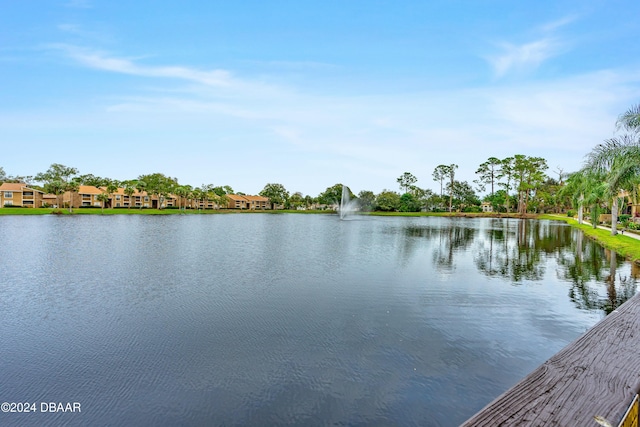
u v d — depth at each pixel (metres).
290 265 15.48
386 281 12.48
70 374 6.09
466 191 86.31
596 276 13.40
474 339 7.45
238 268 14.74
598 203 29.91
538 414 1.13
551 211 77.06
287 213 95.38
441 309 9.38
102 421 4.91
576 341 1.73
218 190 104.88
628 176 14.37
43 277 12.92
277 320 8.52
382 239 26.67
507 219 62.47
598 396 1.23
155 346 7.11
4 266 14.96
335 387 5.68
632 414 1.16
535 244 23.44
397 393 5.52
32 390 5.63
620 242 21.00
